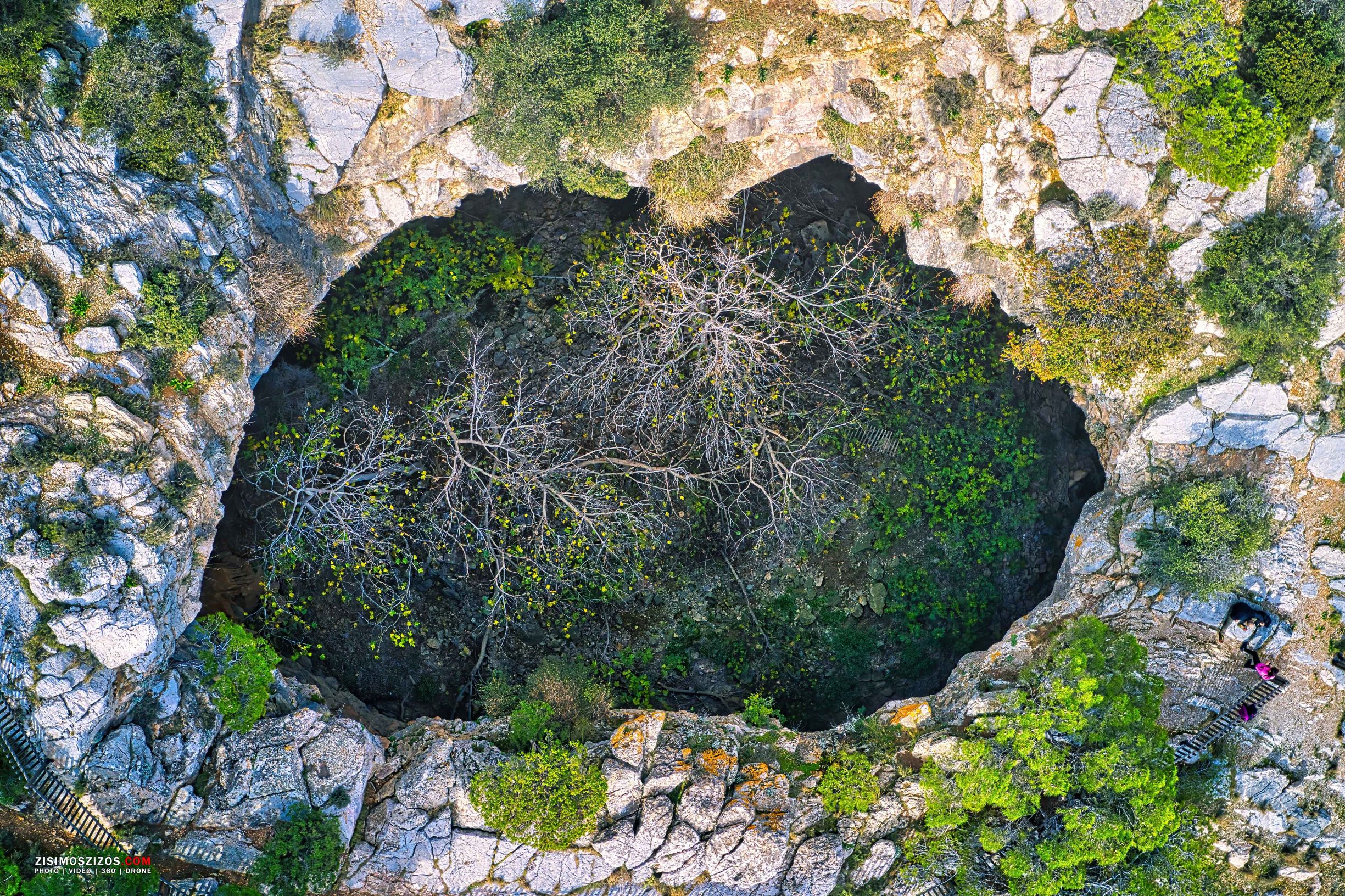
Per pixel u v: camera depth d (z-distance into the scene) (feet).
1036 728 47.37
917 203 56.03
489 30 50.88
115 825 45.09
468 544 56.18
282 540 55.06
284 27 49.08
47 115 45.75
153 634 45.47
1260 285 50.14
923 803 51.39
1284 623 51.55
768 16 51.13
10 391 45.06
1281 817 51.31
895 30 51.24
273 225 51.26
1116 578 53.47
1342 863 51.03
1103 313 52.70
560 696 51.70
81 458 45.16
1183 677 51.75
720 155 54.49
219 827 46.60
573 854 49.49
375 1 49.57
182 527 47.26
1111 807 48.21
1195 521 51.01
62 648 43.98
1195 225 51.47
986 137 52.90
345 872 48.57
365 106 50.52
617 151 53.11
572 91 50.34
